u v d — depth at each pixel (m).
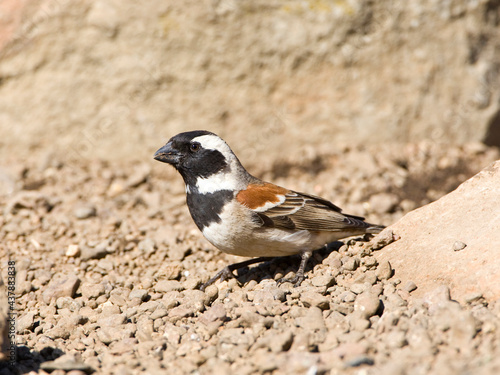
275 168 15.14
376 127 15.33
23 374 6.59
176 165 9.28
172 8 14.70
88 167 15.38
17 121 15.41
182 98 15.22
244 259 10.63
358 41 14.94
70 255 10.78
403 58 15.10
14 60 15.12
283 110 15.34
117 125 15.40
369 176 14.12
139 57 15.00
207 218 9.05
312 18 14.80
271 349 6.50
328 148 15.33
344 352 6.18
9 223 12.35
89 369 6.52
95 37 14.94
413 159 14.84
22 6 14.98
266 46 14.93
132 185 14.52
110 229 12.05
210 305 8.39
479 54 15.35
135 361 6.61
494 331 6.13
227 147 9.15
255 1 14.70
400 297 7.41
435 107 15.31
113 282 9.79
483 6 15.14
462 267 7.49
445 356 5.82
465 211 8.46
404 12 14.86
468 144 15.41
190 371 6.32
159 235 11.54
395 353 6.11
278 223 8.82
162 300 8.60
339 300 7.79
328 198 13.48
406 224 8.90
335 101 15.27
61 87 15.24
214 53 14.94
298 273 8.93
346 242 9.67
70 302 8.82
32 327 8.09
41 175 14.89
